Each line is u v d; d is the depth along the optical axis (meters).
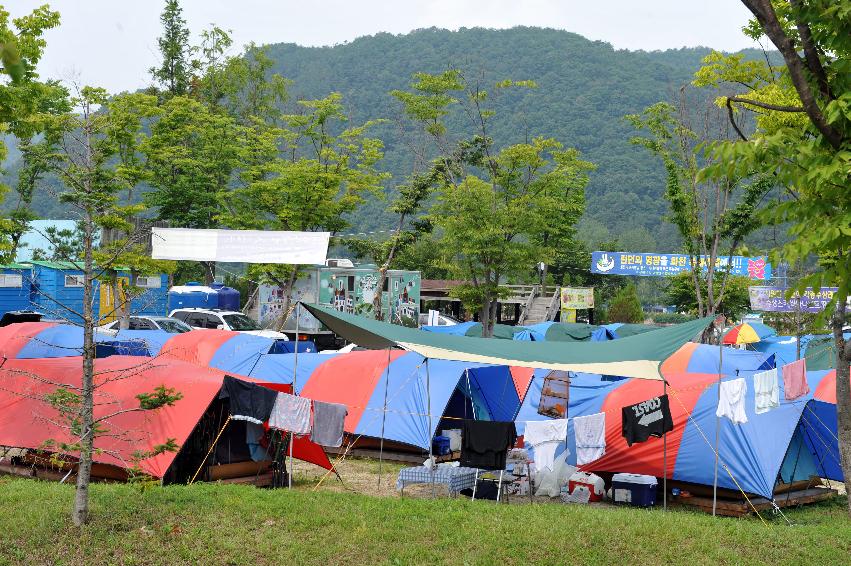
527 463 15.05
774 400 13.23
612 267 40.19
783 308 24.55
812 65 7.79
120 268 24.33
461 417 18.89
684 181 27.30
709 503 14.31
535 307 43.78
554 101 110.31
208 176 35.62
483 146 34.94
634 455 14.73
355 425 17.22
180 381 14.05
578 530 10.98
